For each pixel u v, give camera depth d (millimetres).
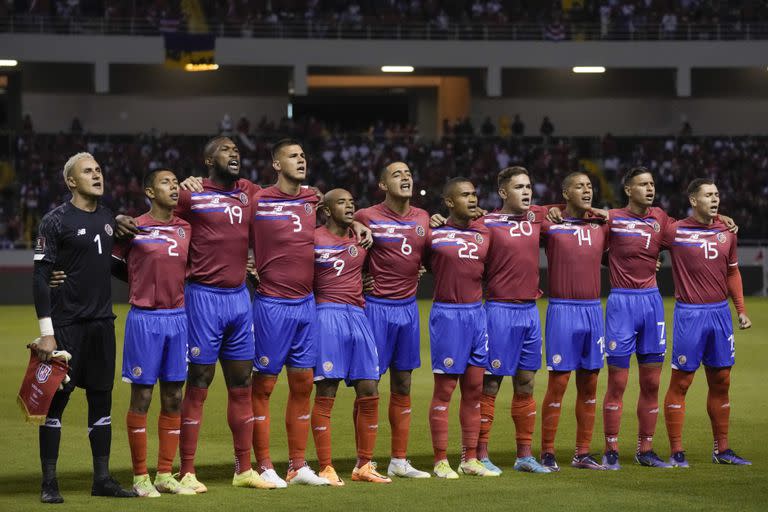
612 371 17766
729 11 75250
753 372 30078
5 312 52094
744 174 71750
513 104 79312
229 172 15789
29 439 19500
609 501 14703
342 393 25891
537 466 17078
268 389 16234
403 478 16547
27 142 69688
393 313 16781
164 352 15320
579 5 76062
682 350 17781
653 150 74750
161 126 76500
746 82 79188
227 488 15711
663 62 73625
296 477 16078
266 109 77500
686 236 17969
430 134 80062
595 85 79375
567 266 17516
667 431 18734
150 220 15430
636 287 17906
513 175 17328
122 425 21359
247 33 71625
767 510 14172
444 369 16734
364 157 71688
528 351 17297
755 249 64188
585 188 17469
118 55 69875
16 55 68688
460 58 73125
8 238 63031
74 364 14805
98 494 15047
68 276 14789
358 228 16484
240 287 15953
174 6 71562
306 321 16250
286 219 16172
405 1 75938
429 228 17094
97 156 69438
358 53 72375
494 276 17312
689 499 14852
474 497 14969
